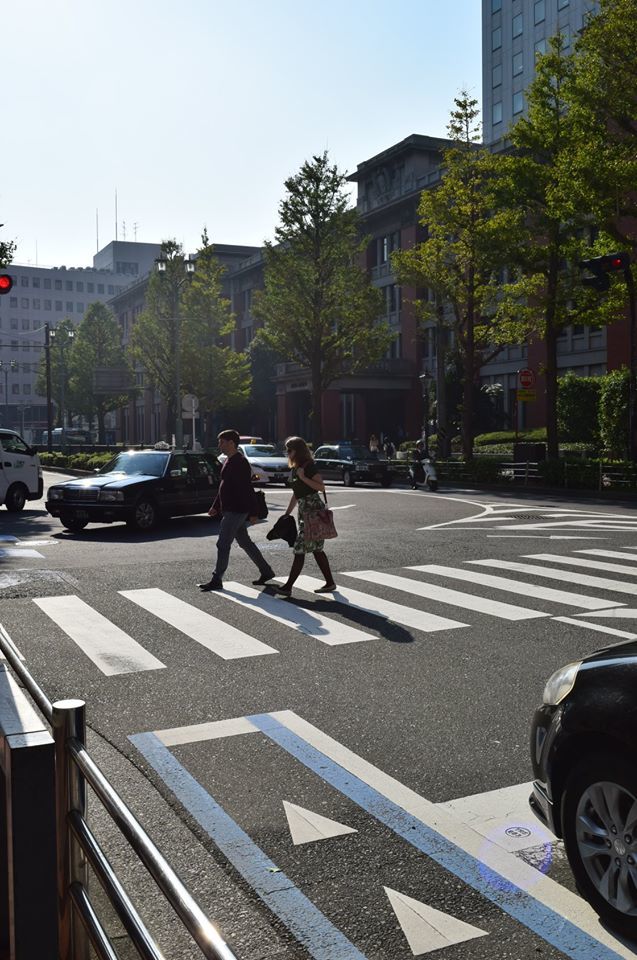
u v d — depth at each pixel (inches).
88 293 6200.8
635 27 896.3
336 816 167.2
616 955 121.6
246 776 186.5
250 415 2600.9
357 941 126.1
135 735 211.5
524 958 121.4
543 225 1132.5
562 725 132.3
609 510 809.5
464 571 454.9
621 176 905.5
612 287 1066.1
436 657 282.2
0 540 605.0
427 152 2139.5
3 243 991.0
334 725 217.9
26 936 80.3
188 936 128.9
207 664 275.1
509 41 2348.7
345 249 1652.3
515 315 1279.5
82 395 3083.2
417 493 1082.1
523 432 1676.9
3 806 88.1
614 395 1251.8
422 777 185.5
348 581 428.5
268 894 138.9
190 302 2010.3
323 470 1325.0
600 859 130.2
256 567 476.1
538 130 1110.4
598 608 357.4
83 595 392.8
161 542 591.5
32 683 104.9
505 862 148.9
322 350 1694.1
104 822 167.0
